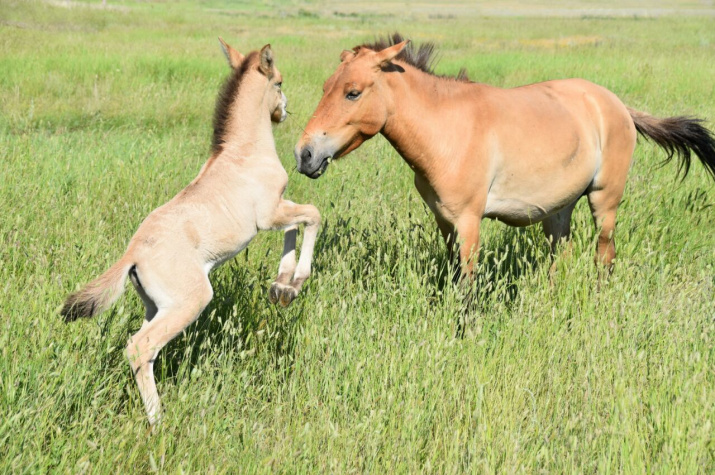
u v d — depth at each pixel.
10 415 2.93
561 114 4.89
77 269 4.24
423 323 3.98
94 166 6.86
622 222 5.77
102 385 3.45
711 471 3.01
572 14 49.25
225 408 3.53
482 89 4.71
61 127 9.68
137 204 5.54
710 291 4.61
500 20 41.41
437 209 4.68
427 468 2.95
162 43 20.02
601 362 3.73
